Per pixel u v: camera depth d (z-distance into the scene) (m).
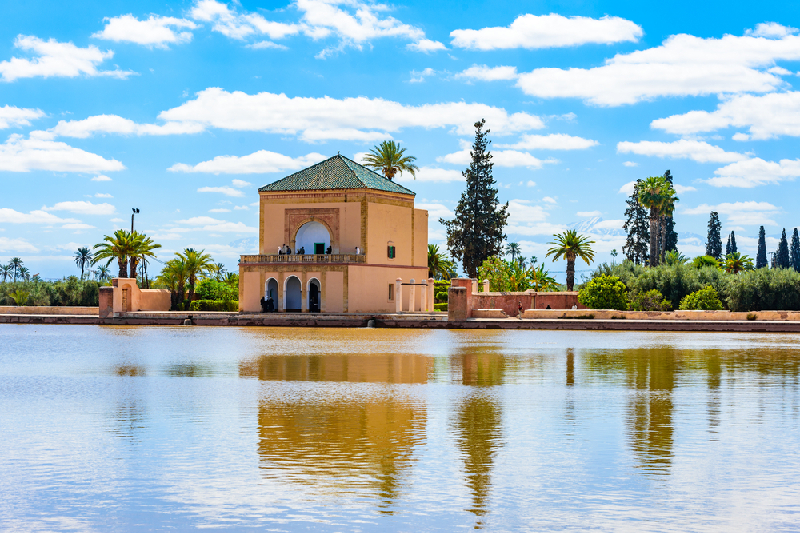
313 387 26.03
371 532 11.73
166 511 12.65
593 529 11.82
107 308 73.69
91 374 30.17
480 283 97.12
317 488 13.78
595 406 21.94
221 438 17.66
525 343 46.56
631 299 75.75
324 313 71.56
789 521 12.15
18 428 18.83
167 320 72.25
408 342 47.75
